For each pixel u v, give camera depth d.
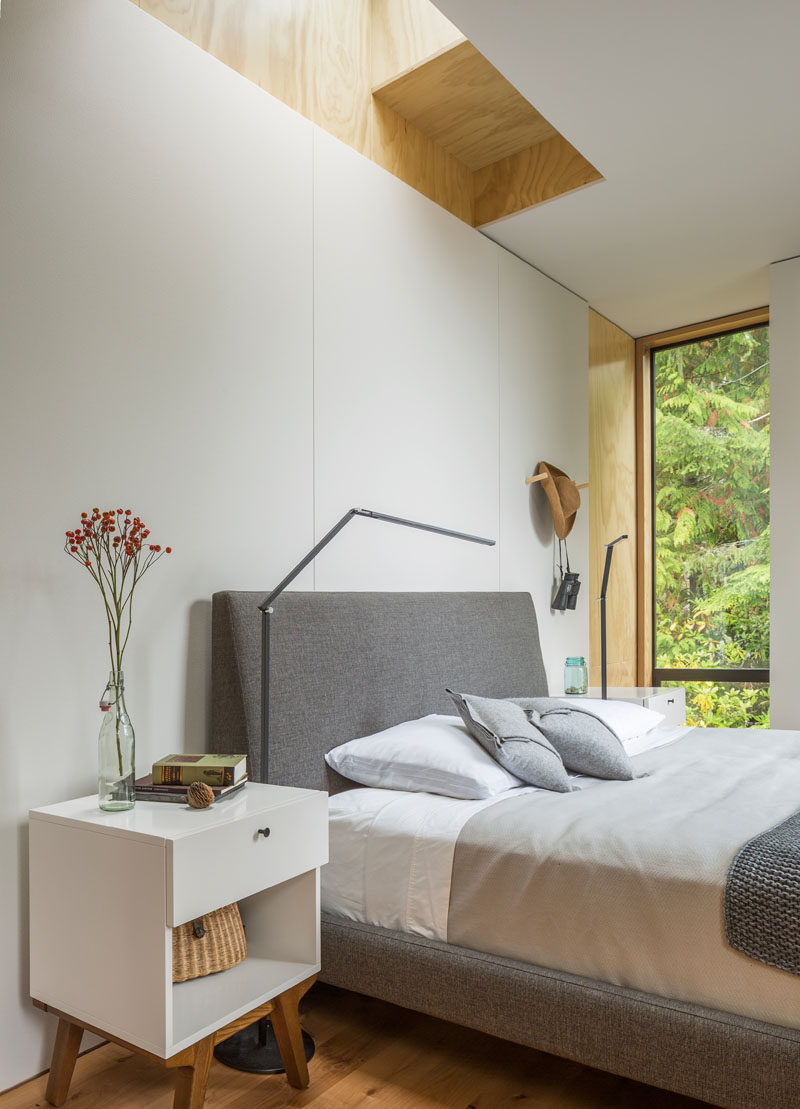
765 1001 1.41
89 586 1.94
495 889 1.73
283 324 2.49
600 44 2.35
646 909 1.54
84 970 1.61
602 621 3.65
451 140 3.29
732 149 2.88
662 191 3.17
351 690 2.44
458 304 3.31
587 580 4.22
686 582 4.57
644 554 4.67
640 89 2.55
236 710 2.13
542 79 2.51
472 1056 1.85
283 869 1.72
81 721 1.91
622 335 4.69
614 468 4.54
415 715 2.67
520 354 3.71
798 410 3.77
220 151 2.32
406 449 2.99
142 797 1.78
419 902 1.83
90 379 1.96
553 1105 1.66
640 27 2.28
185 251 2.21
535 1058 1.85
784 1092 1.35
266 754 2.04
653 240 3.59
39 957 1.69
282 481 2.47
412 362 3.03
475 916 1.75
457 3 2.21
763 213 3.35
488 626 3.13
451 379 3.25
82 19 1.99
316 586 2.58
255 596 2.24
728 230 3.50
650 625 4.66
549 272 3.93
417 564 3.03
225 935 1.78
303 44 2.72
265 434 2.42
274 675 2.22
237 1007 1.60
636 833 1.67
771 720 3.81
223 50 2.44
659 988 1.51
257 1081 1.75
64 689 1.88
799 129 2.75
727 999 1.45
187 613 2.17
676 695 3.99
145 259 2.10
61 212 1.92
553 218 3.38
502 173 3.41
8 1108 1.65
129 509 2.04
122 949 1.54
